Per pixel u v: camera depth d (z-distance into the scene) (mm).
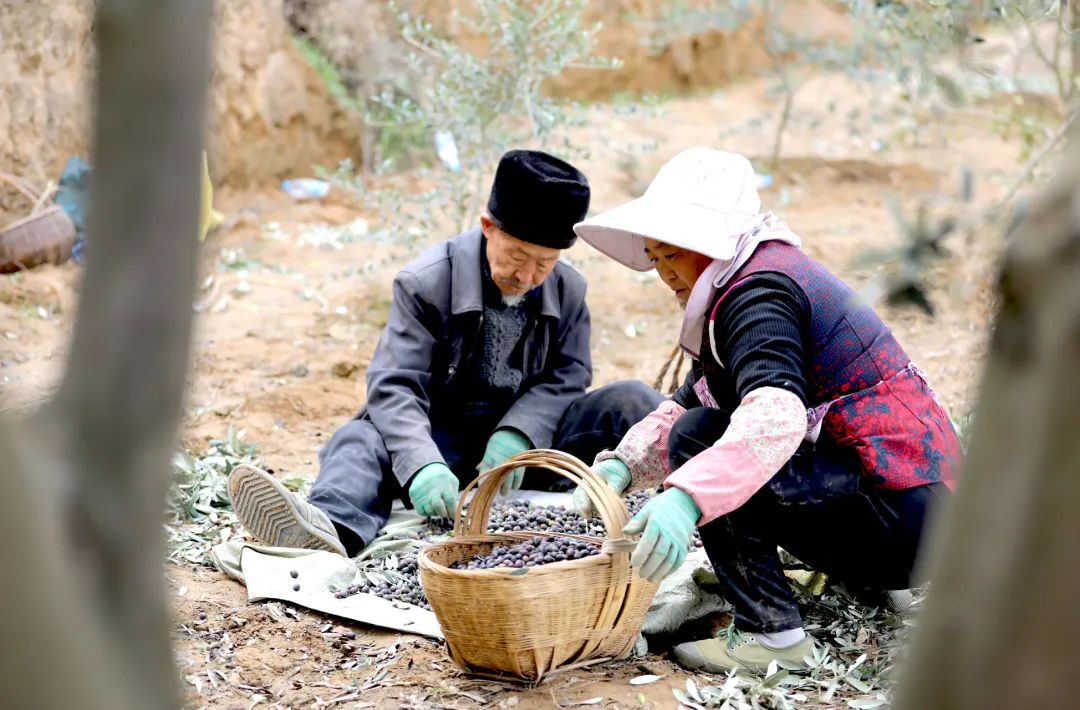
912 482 3211
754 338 3115
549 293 4531
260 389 6172
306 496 4434
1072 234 1092
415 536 4223
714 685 3258
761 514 3293
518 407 4535
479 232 4492
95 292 1074
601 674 3303
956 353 6770
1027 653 1126
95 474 1089
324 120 10500
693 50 13633
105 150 1056
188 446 5270
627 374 6691
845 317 3234
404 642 3523
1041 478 1110
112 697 1097
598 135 11062
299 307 7590
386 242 8102
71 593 1075
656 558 2939
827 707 3127
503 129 7859
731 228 3271
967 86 5613
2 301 7094
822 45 10547
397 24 10602
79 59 8812
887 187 9961
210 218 3943
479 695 3172
